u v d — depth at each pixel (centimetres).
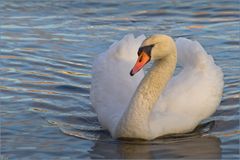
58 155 1344
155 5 2431
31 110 1585
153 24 2244
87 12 2362
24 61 1906
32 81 1766
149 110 1413
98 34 2139
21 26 2203
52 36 2114
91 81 1625
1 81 1759
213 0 2478
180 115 1481
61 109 1602
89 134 1462
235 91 1700
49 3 2448
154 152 1362
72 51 1986
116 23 2253
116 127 1424
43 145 1393
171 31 2162
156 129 1436
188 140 1432
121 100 1498
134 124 1407
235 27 2197
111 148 1381
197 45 1589
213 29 2181
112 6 2430
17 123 1508
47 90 1711
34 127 1489
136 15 2339
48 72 1830
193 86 1530
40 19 2280
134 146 1392
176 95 1515
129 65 1567
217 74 1571
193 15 2333
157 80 1405
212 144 1405
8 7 2400
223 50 1978
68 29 2184
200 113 1509
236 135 1453
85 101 1655
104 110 1495
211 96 1533
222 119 1555
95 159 1328
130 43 1606
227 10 2372
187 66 1574
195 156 1341
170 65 1402
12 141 1409
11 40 2070
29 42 2056
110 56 1598
